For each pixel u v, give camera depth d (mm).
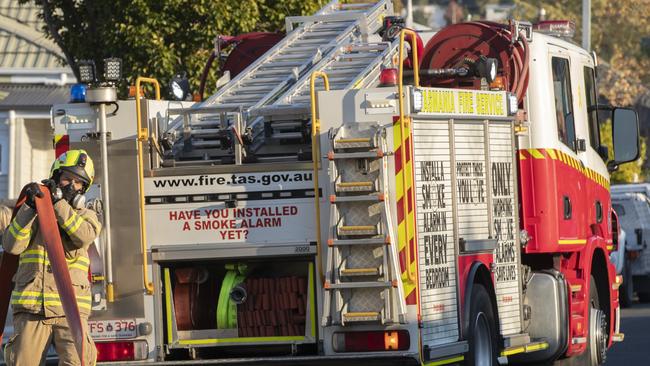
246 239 32062
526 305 39469
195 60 61188
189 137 33594
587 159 43719
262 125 33906
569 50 43094
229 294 32688
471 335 33594
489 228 34969
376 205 30938
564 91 42344
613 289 46188
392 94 31141
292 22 40375
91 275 32750
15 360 29375
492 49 39219
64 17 63844
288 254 31750
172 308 32812
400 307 30906
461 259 33250
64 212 29094
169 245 32438
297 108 32938
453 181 33125
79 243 29375
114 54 61688
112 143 32781
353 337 31234
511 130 36625
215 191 32219
